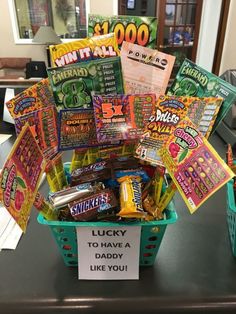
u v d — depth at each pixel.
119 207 0.43
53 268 0.50
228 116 1.09
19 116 0.44
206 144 0.39
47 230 0.59
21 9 4.66
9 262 0.51
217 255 0.53
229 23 3.59
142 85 0.50
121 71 0.47
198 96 0.47
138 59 0.49
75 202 0.44
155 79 0.50
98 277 0.48
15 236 0.57
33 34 4.86
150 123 0.46
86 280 0.47
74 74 0.45
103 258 0.47
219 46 3.78
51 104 0.47
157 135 0.45
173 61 0.49
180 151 0.42
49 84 0.46
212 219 0.63
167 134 0.44
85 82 0.46
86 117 0.46
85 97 0.47
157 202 0.47
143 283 0.47
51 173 0.50
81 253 0.46
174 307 0.43
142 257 0.49
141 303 0.44
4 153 0.93
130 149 0.52
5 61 4.78
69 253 0.48
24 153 0.40
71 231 0.44
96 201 0.44
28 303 0.43
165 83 0.50
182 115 0.44
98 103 0.45
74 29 4.89
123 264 0.47
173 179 0.42
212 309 0.43
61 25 4.88
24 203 0.38
